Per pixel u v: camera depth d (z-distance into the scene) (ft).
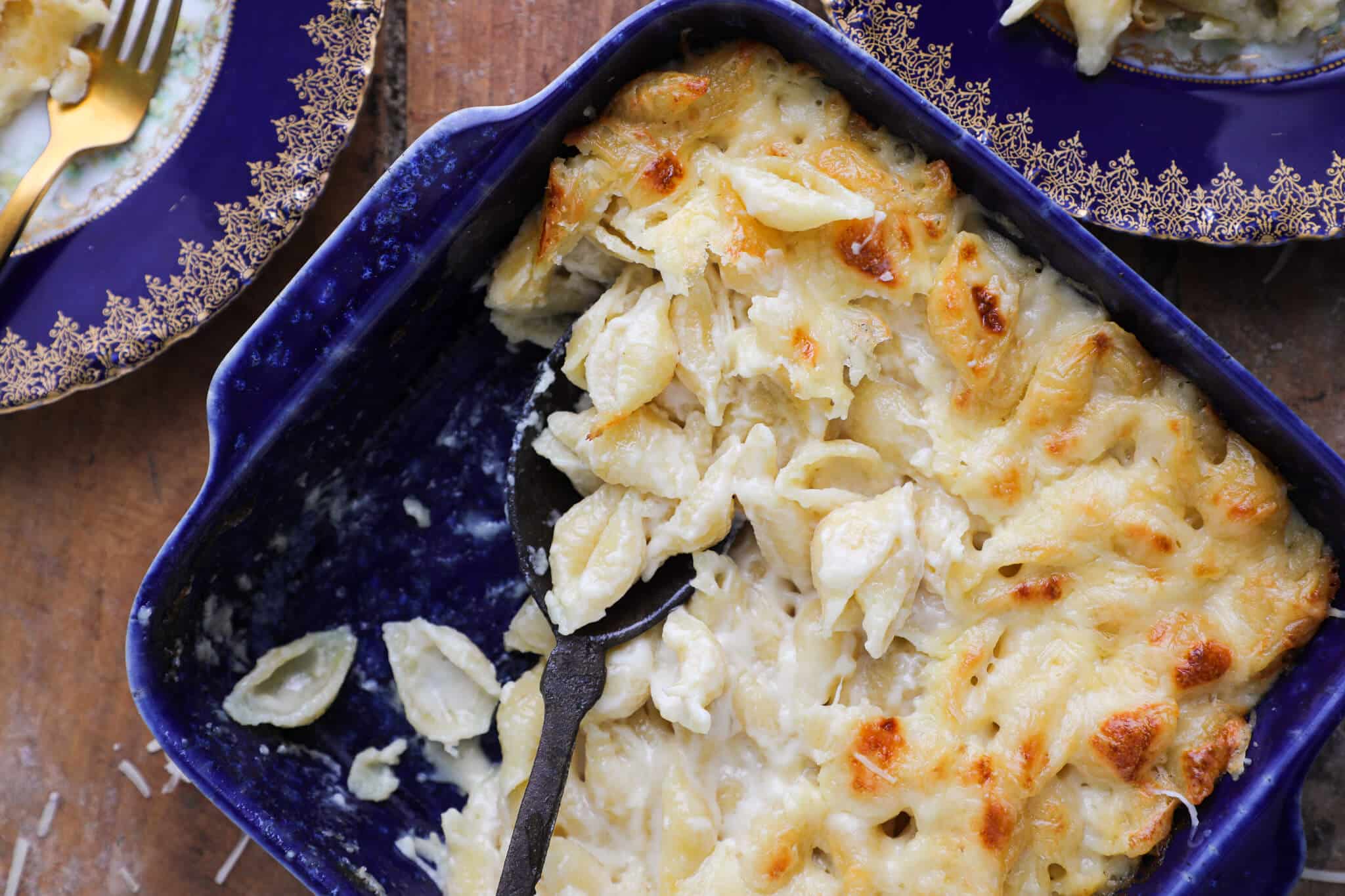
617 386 2.18
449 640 2.34
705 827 2.18
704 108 2.19
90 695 2.42
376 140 2.41
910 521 2.15
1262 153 2.31
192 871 2.40
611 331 2.20
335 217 2.41
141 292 2.37
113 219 2.37
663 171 2.19
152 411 2.41
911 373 2.19
